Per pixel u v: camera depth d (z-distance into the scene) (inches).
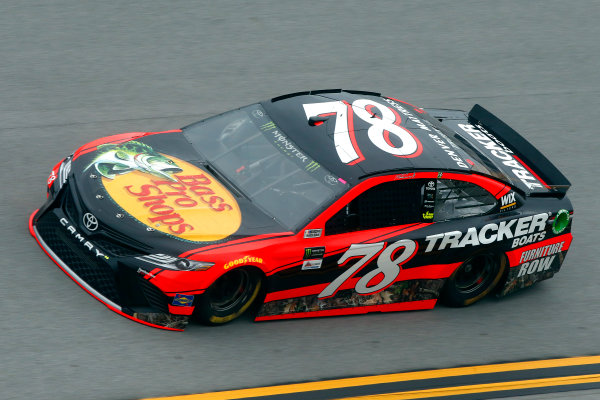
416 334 919.7
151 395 748.6
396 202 921.5
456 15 1856.5
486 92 1557.6
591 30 1867.6
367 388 805.9
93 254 850.8
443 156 967.6
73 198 897.5
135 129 1300.4
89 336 814.5
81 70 1470.2
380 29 1749.5
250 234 852.0
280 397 772.6
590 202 1263.5
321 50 1633.9
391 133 979.9
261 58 1577.3
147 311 838.5
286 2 1812.3
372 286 926.4
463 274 995.3
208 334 849.5
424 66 1624.0
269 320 892.0
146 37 1608.0
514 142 1111.6
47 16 1647.4
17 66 1460.4
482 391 826.2
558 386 850.8
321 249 872.3
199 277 811.4
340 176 903.7
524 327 964.6
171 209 868.0
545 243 1023.6
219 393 765.3
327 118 986.1
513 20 1868.8
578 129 1473.9
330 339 881.5
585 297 1047.0
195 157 987.9
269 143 967.0
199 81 1473.9
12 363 765.9
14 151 1201.4
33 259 933.2
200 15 1716.3
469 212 971.3
